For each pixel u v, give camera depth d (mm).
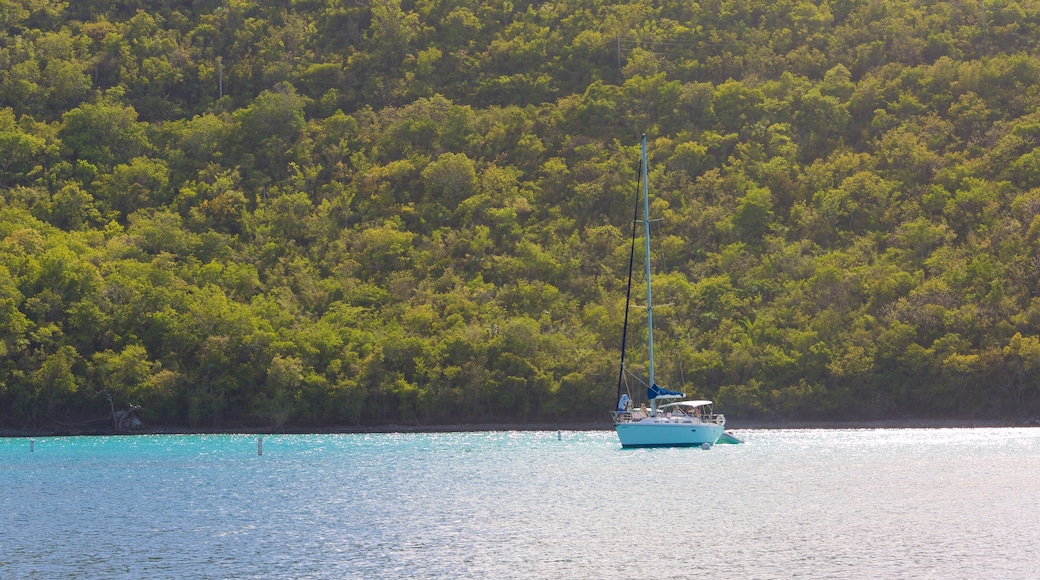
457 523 167500
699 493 196750
